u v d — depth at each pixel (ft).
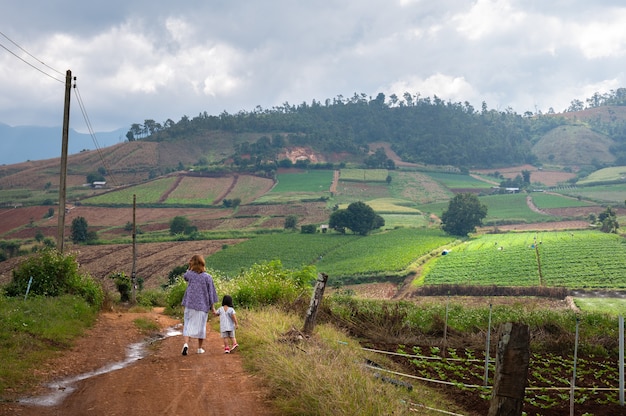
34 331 37.78
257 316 51.01
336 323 56.70
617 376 41.29
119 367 33.63
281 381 27.63
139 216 515.91
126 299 103.04
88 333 43.88
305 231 445.37
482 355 48.32
